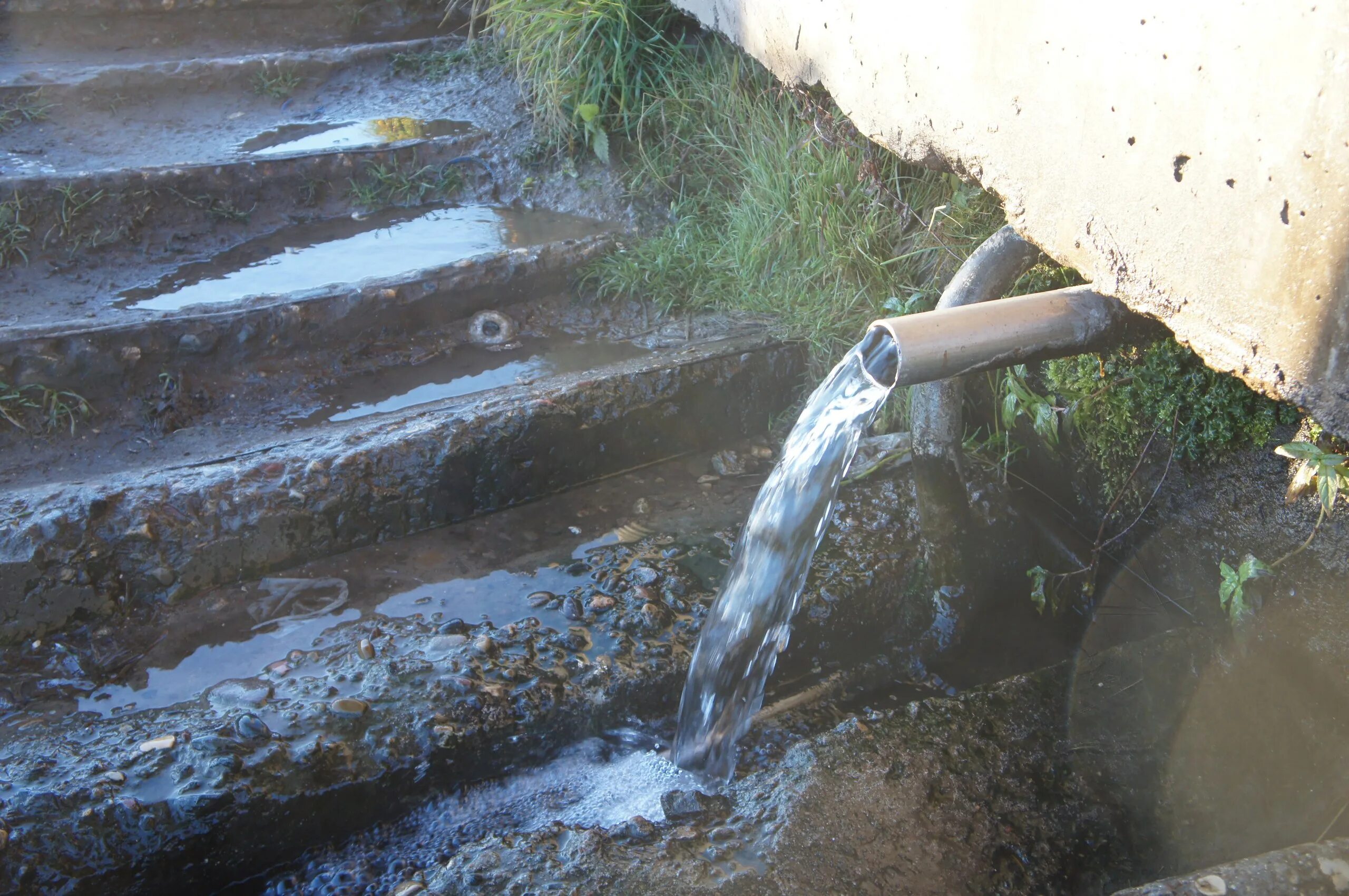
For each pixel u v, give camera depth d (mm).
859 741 2455
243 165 4477
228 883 2340
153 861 2246
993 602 3238
